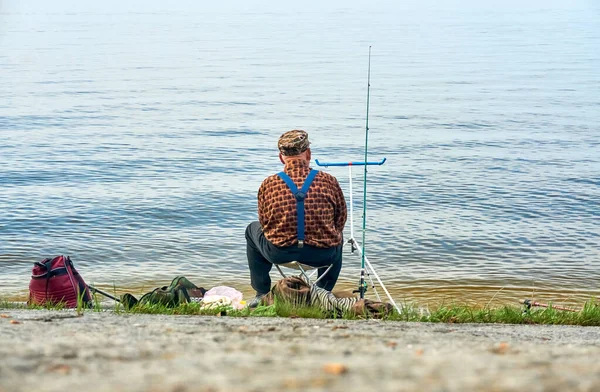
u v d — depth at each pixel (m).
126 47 83.19
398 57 73.06
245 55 75.44
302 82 54.88
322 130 34.28
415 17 145.50
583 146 29.48
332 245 6.99
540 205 19.58
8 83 51.59
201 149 28.66
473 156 27.19
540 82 53.72
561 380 2.24
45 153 27.19
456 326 5.49
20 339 3.37
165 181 22.62
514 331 5.17
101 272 13.67
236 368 2.50
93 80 54.88
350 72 61.41
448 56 73.69
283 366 2.54
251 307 7.03
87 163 25.39
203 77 57.91
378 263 14.27
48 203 19.31
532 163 25.70
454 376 2.32
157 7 194.38
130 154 27.28
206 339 3.52
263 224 7.05
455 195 20.72
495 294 12.21
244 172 24.39
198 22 132.75
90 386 2.17
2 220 17.47
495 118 37.47
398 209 19.12
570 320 6.47
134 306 6.31
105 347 3.10
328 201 6.99
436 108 41.50
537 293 12.40
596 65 64.44
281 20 138.00
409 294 12.23
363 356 2.90
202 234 16.59
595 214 18.64
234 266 14.20
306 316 6.19
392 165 25.50
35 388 2.15
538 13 155.12
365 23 127.00
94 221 17.58
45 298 7.35
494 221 17.86
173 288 7.18
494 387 2.11
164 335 3.71
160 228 17.09
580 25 119.19
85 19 141.00
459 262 14.43
